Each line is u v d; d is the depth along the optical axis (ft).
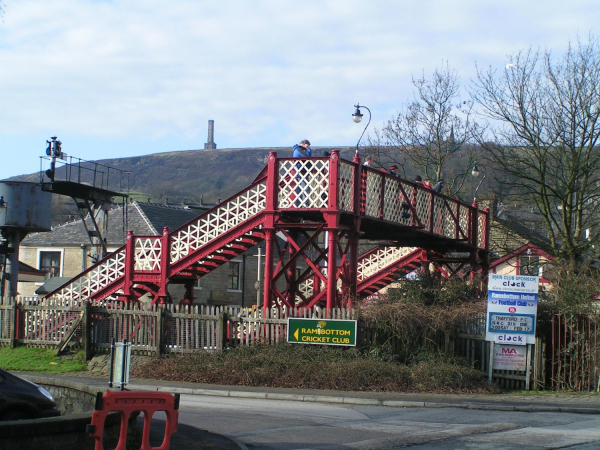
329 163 64.64
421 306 66.44
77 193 102.22
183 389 56.65
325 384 57.72
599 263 108.78
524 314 62.13
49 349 76.02
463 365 63.31
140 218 149.07
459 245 90.74
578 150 100.01
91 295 79.25
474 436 36.83
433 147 139.85
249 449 32.91
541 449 32.86
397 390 57.47
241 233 70.59
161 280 74.79
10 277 107.55
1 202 106.22
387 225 74.43
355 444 34.27
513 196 108.68
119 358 41.98
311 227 68.18
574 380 61.93
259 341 65.72
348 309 63.67
